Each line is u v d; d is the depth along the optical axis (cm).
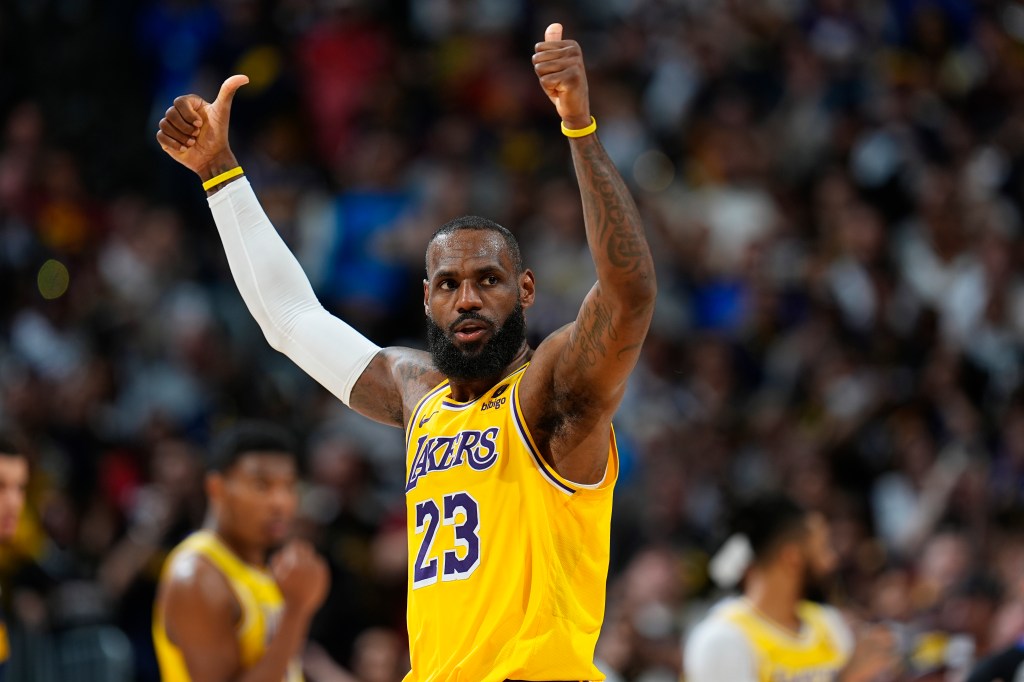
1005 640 2036
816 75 4312
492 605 1169
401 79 4381
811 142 4175
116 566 2747
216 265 3853
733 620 1998
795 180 4147
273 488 1891
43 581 2497
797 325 3641
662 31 4575
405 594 2847
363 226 3794
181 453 2878
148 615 2717
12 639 2305
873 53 4428
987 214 3859
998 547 2664
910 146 4047
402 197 3878
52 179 4006
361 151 4081
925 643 2130
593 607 1207
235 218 1405
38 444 3133
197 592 1820
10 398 3175
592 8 4734
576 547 1196
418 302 3719
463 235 1230
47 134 4222
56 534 2867
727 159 4122
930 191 3900
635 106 4384
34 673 2303
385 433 3338
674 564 2767
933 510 2934
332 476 3028
